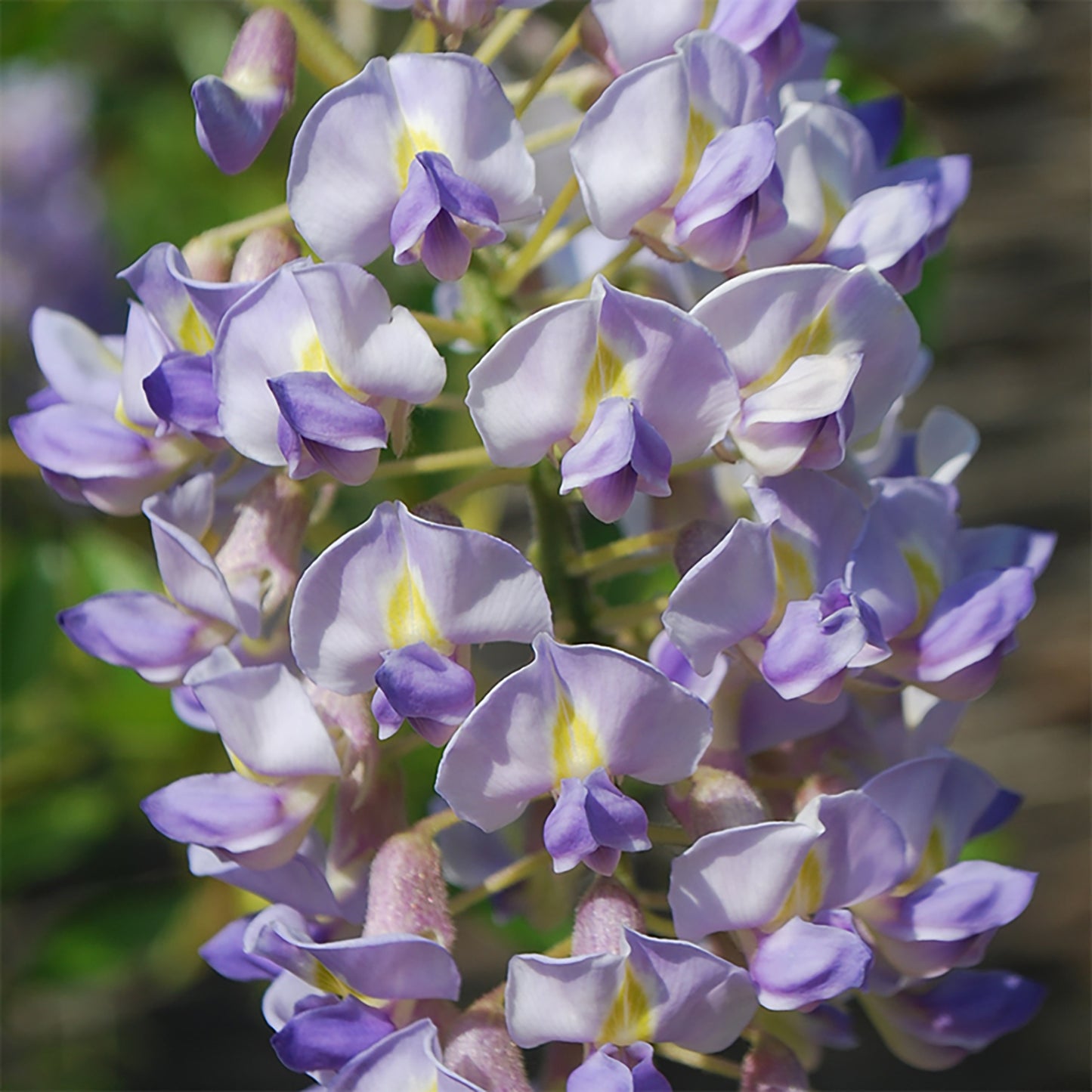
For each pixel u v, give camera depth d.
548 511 0.31
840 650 0.30
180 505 0.31
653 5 0.31
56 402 0.33
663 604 0.31
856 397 0.31
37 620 0.47
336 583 0.30
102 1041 0.66
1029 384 0.80
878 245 0.31
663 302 0.29
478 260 0.31
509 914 0.34
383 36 0.38
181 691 0.32
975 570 0.32
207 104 0.30
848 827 0.30
